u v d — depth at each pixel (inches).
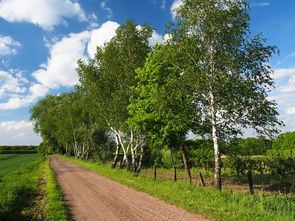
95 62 1121.4
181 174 1122.0
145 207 382.0
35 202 437.1
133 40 1024.9
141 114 751.7
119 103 981.2
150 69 734.5
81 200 444.5
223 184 793.6
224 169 1076.5
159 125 725.9
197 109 546.3
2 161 2159.2
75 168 1203.2
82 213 353.7
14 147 4677.7
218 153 521.3
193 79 506.6
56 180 737.0
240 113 495.8
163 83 699.4
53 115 2753.4
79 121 2245.3
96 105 1155.3
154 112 689.0
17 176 853.8
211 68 512.4
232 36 512.7
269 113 477.4
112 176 804.0
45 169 1115.9
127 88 1023.0
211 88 499.5
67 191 542.3
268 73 491.2
